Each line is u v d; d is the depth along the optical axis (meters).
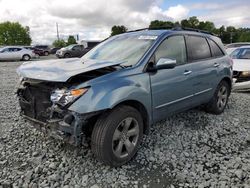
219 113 5.52
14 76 12.30
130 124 3.40
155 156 3.66
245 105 6.36
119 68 3.46
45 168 3.31
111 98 3.06
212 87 5.07
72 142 3.03
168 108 4.04
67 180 3.09
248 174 3.23
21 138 4.20
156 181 3.10
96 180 3.09
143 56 3.71
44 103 3.28
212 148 3.96
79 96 2.95
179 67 4.16
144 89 3.50
